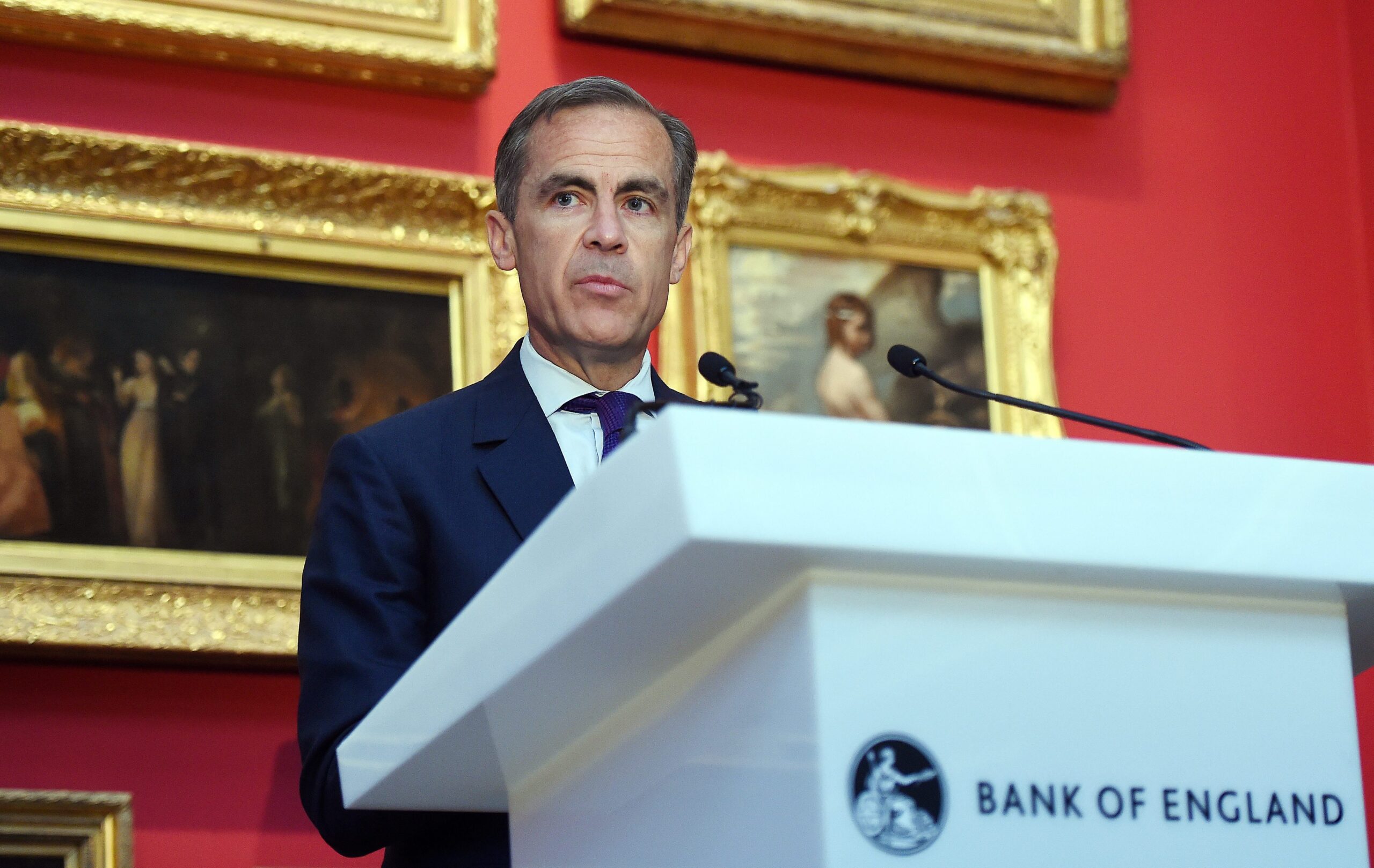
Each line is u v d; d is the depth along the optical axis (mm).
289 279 5844
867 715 1643
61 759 5281
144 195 5699
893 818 1628
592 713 2012
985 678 1719
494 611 1857
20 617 5184
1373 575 1838
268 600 5496
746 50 6621
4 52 5734
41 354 5492
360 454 3127
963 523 1639
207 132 5910
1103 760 1761
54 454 5426
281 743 5543
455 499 3066
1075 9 7074
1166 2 7520
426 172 6012
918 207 6691
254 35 5863
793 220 6512
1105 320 6996
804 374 6367
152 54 5836
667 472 1541
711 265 6316
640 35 6465
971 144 7012
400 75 6102
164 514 5492
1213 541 1770
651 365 3824
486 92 6305
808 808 1619
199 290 5730
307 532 5641
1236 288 7238
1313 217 7457
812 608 1645
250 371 5719
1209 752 1819
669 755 1889
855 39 6684
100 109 5789
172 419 5590
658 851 1893
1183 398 7012
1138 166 7250
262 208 5832
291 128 6023
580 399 3545
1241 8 7625
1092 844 1729
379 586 2939
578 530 1696
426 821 2664
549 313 3600
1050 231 6820
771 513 1546
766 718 1703
